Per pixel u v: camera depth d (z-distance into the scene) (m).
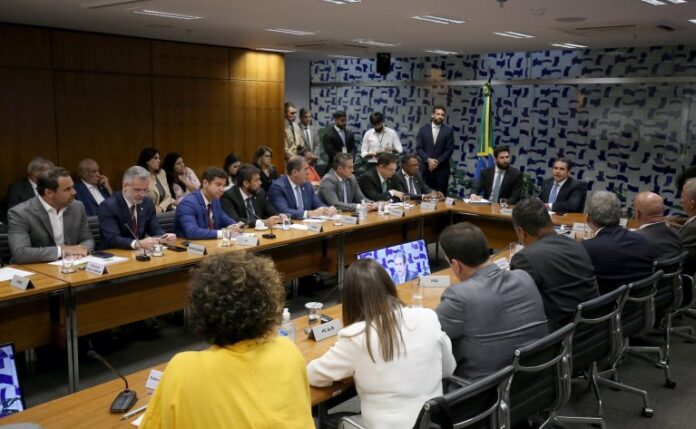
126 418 1.84
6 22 6.20
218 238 4.36
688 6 4.60
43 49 6.54
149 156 6.54
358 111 11.12
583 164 8.77
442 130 7.68
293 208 5.44
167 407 1.27
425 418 1.65
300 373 1.40
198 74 8.12
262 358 1.34
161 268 3.62
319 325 2.55
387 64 8.93
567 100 8.77
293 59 11.07
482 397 1.88
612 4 4.57
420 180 6.74
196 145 8.25
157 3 4.88
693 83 7.68
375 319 1.87
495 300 2.19
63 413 1.87
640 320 3.20
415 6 4.82
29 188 5.91
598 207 3.26
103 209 4.09
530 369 2.07
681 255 3.54
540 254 2.68
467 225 2.34
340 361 1.92
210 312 1.32
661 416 3.21
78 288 3.23
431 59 10.07
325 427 2.25
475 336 2.17
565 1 4.46
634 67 8.12
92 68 7.00
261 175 7.08
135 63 7.41
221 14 5.43
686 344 4.26
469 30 6.26
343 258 5.09
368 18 5.52
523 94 9.18
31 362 3.61
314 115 11.55
